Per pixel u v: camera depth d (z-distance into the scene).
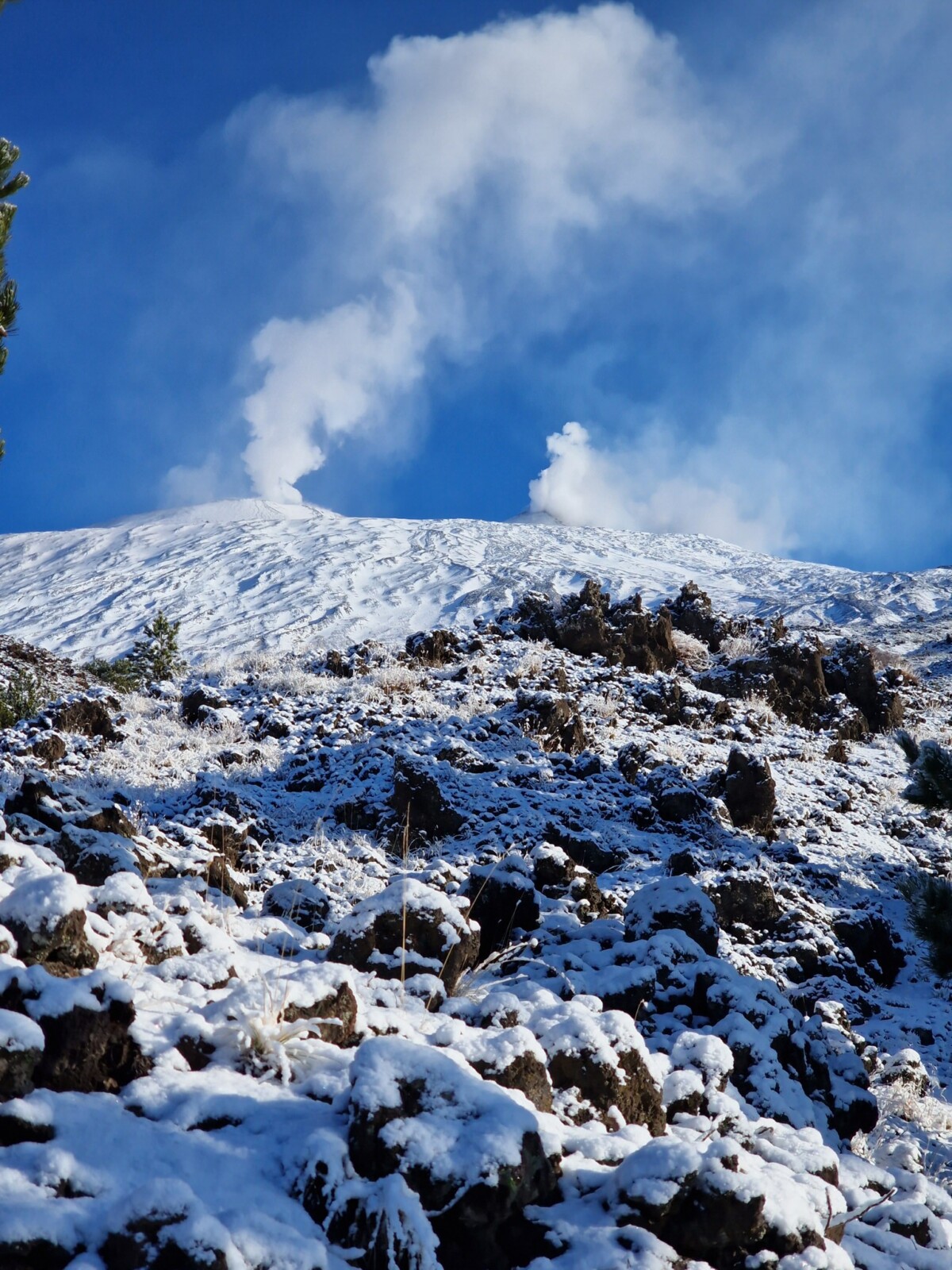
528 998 5.87
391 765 16.06
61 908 4.81
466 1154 3.84
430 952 6.31
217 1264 3.14
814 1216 4.22
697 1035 5.75
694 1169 4.02
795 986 11.90
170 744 18.59
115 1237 3.22
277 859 11.54
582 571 101.00
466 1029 5.09
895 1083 8.98
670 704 24.14
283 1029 4.67
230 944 5.93
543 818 14.66
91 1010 4.14
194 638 73.56
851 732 26.11
